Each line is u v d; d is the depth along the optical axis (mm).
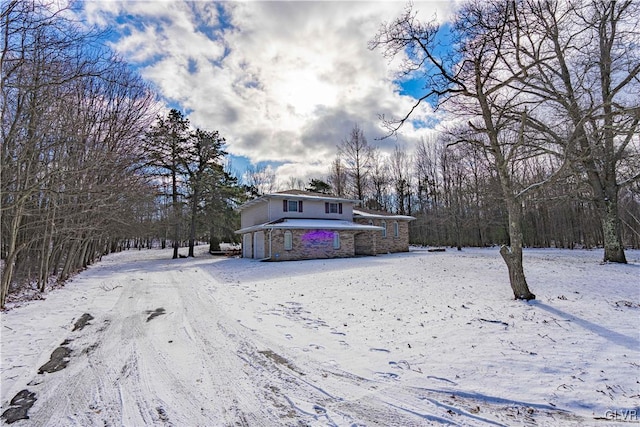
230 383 4312
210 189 31391
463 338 5633
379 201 45781
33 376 4520
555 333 5559
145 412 3584
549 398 3711
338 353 5363
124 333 6594
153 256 32250
